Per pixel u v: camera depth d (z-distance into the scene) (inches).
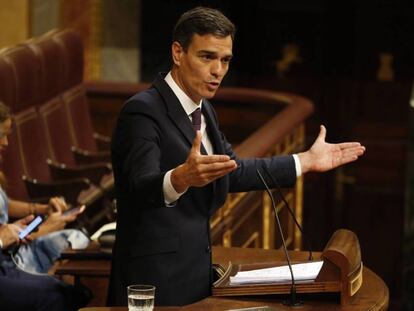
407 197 1519.4
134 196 456.4
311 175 1549.0
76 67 964.0
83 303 594.9
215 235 669.9
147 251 477.4
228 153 512.4
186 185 439.8
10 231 618.8
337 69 1553.9
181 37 475.5
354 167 1551.4
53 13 1210.0
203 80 473.4
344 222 1557.6
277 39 1545.3
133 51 1273.4
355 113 1556.3
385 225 1551.4
